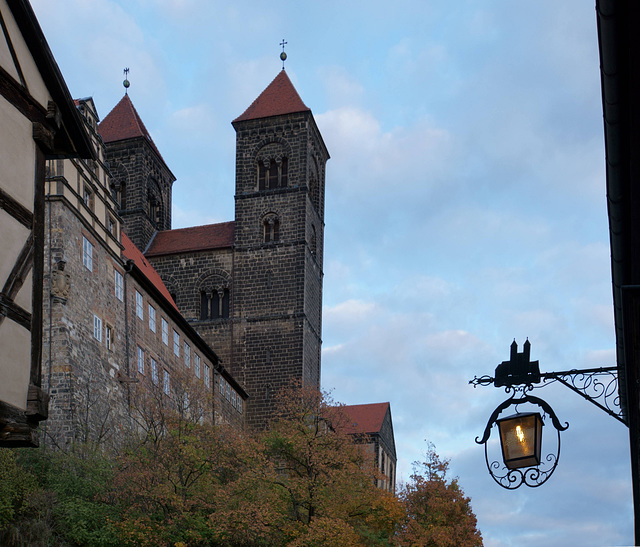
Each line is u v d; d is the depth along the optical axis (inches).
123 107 4089.6
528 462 559.2
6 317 694.5
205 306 3786.9
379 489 2384.4
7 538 1603.1
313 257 3917.3
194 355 3009.4
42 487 1817.2
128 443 2182.6
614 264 613.9
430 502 2645.2
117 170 3944.4
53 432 2010.3
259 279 3754.9
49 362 2044.8
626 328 530.3
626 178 544.1
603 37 473.7
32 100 758.5
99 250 2306.8
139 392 2352.4
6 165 713.6
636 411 568.1
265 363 3661.4
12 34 734.5
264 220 3826.3
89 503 1818.4
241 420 3548.2
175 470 2007.9
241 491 2073.1
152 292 2625.5
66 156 854.5
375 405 4832.7
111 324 2324.1
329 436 2285.9
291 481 2175.2
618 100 502.3
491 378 583.2
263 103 3966.5
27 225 735.1
